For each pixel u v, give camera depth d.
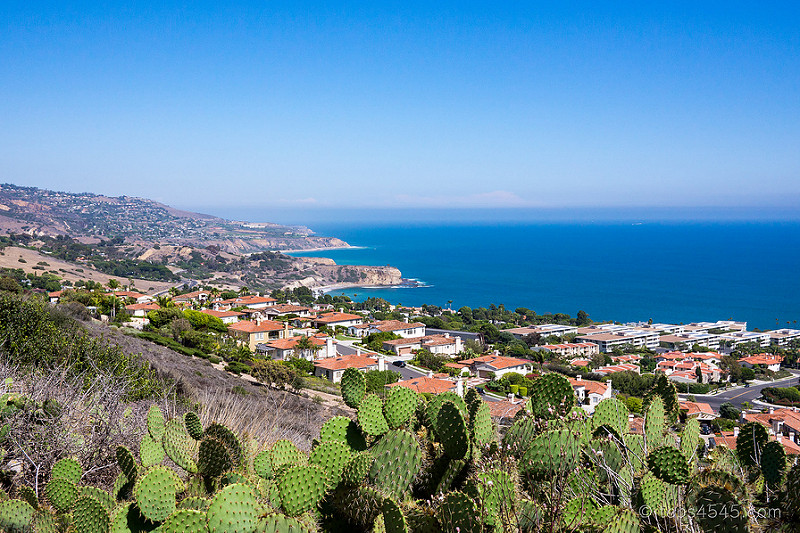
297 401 15.22
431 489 3.21
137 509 3.24
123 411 6.05
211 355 39.81
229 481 3.44
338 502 3.04
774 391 48.06
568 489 2.97
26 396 5.50
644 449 3.19
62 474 4.05
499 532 2.64
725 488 2.83
